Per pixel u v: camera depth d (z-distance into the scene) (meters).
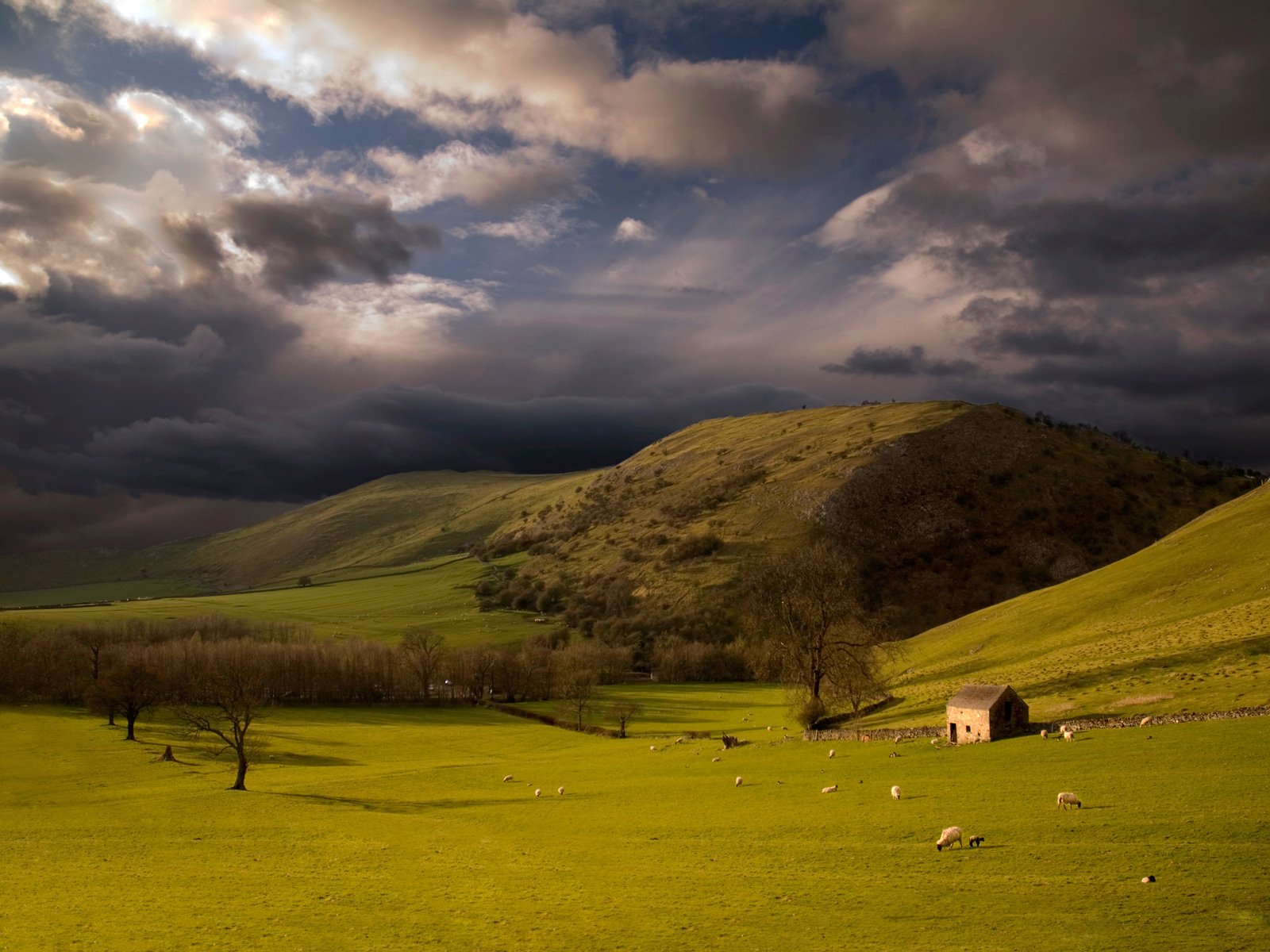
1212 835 42.03
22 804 81.31
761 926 37.50
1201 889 36.12
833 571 116.25
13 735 126.38
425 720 160.50
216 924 41.66
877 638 110.31
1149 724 68.31
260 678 157.38
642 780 82.25
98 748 116.12
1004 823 48.94
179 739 125.25
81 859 57.09
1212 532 140.75
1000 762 64.94
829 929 36.47
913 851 46.28
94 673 165.75
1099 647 103.06
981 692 76.81
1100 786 53.47
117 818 73.31
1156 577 130.38
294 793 85.81
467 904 43.84
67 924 42.09
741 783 73.12
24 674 165.38
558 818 66.81
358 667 187.88
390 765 108.31
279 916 42.84
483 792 84.56
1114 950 31.53
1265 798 46.31
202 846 60.91
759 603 134.75
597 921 39.78
